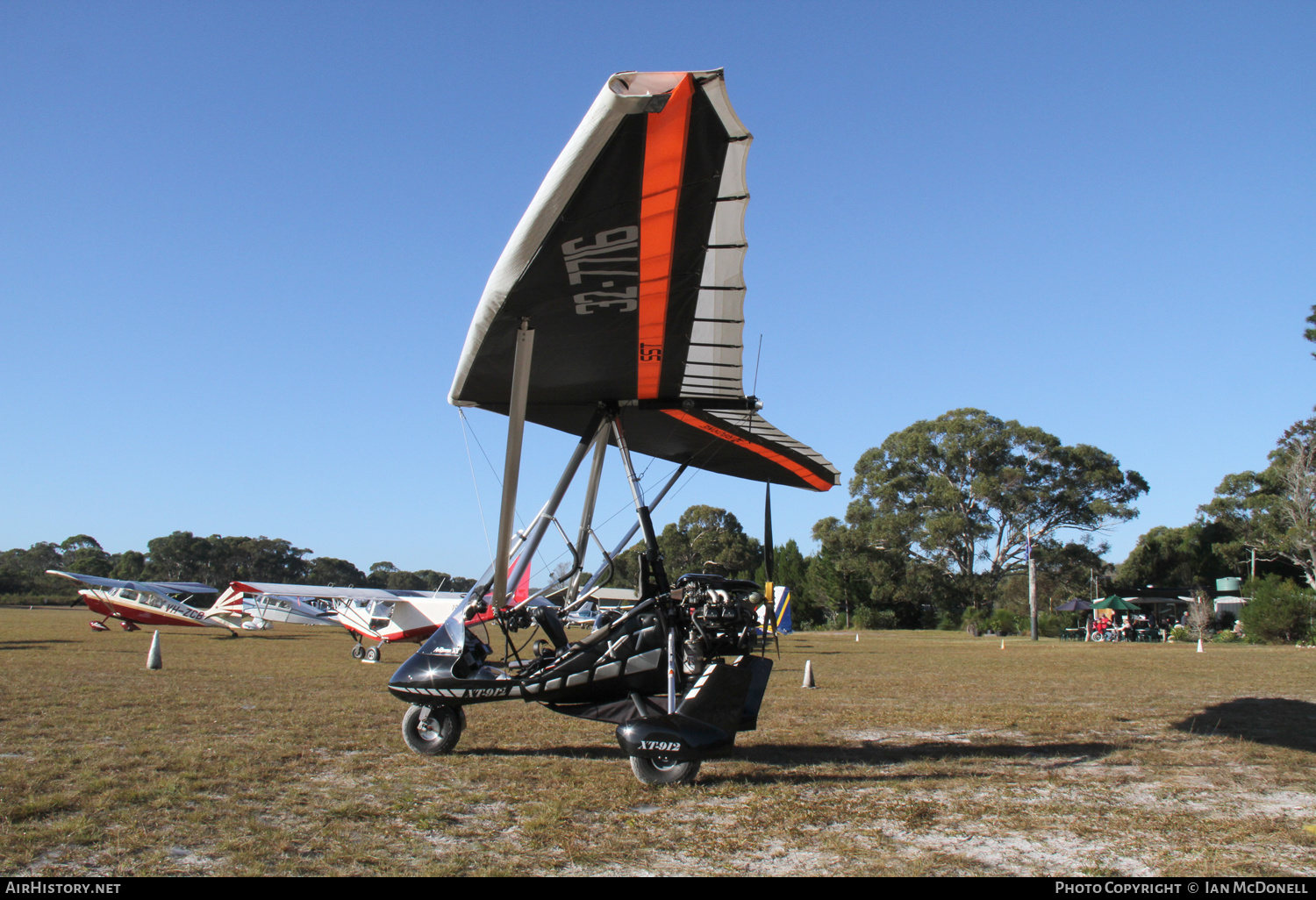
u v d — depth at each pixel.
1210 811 4.57
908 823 4.25
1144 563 67.88
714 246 4.84
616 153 4.09
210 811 4.32
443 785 5.08
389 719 7.89
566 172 4.21
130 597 28.77
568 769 5.61
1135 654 21.92
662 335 5.69
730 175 4.33
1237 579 51.53
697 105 3.87
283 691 10.32
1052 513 54.41
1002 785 5.19
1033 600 39.34
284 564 95.00
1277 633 31.08
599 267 4.89
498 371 6.24
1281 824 4.27
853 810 4.53
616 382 6.46
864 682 12.65
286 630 37.78
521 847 3.79
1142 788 5.15
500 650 20.14
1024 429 54.72
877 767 5.79
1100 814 4.47
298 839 3.84
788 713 8.77
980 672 14.98
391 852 3.70
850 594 55.31
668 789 4.99
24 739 6.45
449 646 6.24
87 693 9.48
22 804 4.32
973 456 54.75
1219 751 6.50
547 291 5.10
